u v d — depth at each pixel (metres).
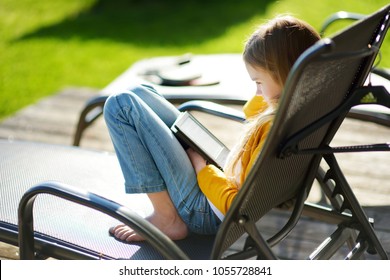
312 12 18.39
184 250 5.22
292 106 4.16
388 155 9.42
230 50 16.25
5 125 11.34
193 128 5.44
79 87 13.77
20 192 6.05
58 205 5.84
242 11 20.02
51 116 11.77
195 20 19.72
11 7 23.11
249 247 4.85
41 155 6.99
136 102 5.11
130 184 5.20
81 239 5.27
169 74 9.12
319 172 5.75
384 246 6.91
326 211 5.44
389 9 4.62
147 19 20.44
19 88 14.89
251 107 5.70
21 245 5.05
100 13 21.67
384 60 14.61
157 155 5.13
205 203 5.25
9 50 18.25
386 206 7.86
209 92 8.41
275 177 4.73
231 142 10.09
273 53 4.61
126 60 16.36
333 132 5.08
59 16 21.64
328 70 4.29
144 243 5.24
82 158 6.93
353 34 4.31
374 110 7.51
